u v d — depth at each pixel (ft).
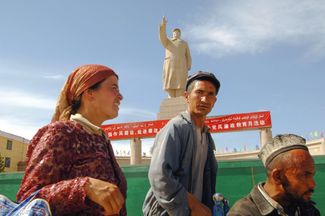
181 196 8.22
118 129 46.50
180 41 43.62
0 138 109.60
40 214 4.58
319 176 13.87
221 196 8.94
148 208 9.25
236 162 14.82
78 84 6.73
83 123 6.35
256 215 6.21
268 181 6.42
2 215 4.74
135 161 45.11
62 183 5.07
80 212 5.44
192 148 9.31
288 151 6.12
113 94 6.91
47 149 5.49
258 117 42.73
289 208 6.27
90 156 5.96
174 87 42.52
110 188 4.98
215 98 9.87
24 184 5.22
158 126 43.50
